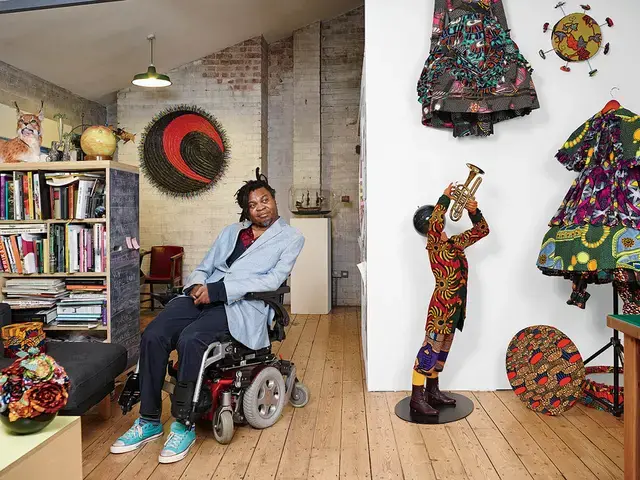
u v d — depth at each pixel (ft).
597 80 11.08
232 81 22.67
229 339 9.12
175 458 8.30
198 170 22.76
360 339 16.67
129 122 22.86
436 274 9.86
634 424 6.14
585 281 9.82
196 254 22.85
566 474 7.73
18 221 11.81
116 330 12.12
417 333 11.38
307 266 21.27
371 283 11.39
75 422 5.99
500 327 11.28
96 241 11.78
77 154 12.62
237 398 9.19
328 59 23.35
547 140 11.16
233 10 19.33
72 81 20.31
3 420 5.48
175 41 20.21
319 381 12.33
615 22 11.05
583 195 9.32
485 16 10.30
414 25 11.25
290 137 23.86
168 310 9.52
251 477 7.81
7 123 17.08
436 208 9.89
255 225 10.46
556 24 11.03
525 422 9.62
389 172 11.32
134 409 10.67
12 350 9.53
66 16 16.02
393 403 10.74
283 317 9.88
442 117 10.97
